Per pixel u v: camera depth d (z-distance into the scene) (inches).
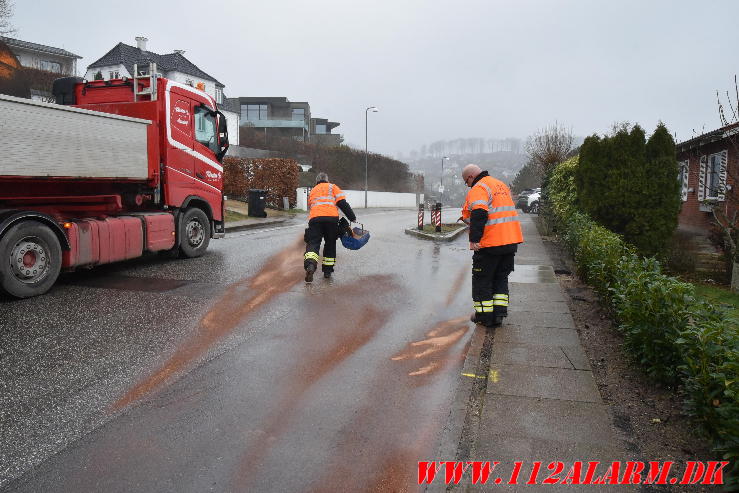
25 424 146.6
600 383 177.5
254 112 2743.6
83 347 205.0
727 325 138.8
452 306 286.2
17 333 218.7
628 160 401.4
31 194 283.1
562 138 1013.8
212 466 128.6
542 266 401.4
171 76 1884.8
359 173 2215.8
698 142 527.8
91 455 132.3
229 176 1081.4
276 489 120.3
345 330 236.5
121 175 324.2
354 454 135.0
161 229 367.2
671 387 167.2
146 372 183.6
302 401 164.6
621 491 117.6
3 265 259.3
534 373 184.2
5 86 376.5
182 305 266.7
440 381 182.2
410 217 1105.4
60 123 279.6
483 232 236.4
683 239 477.1
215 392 169.6
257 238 560.1
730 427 113.8
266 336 225.1
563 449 135.0
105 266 368.8
